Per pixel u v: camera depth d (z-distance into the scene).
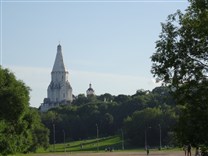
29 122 131.12
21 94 122.31
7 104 118.69
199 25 43.16
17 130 125.00
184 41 45.38
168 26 46.91
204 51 44.56
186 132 46.88
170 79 47.34
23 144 133.25
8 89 120.19
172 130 49.12
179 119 47.75
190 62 45.62
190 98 46.16
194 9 45.91
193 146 50.62
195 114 45.69
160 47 47.16
